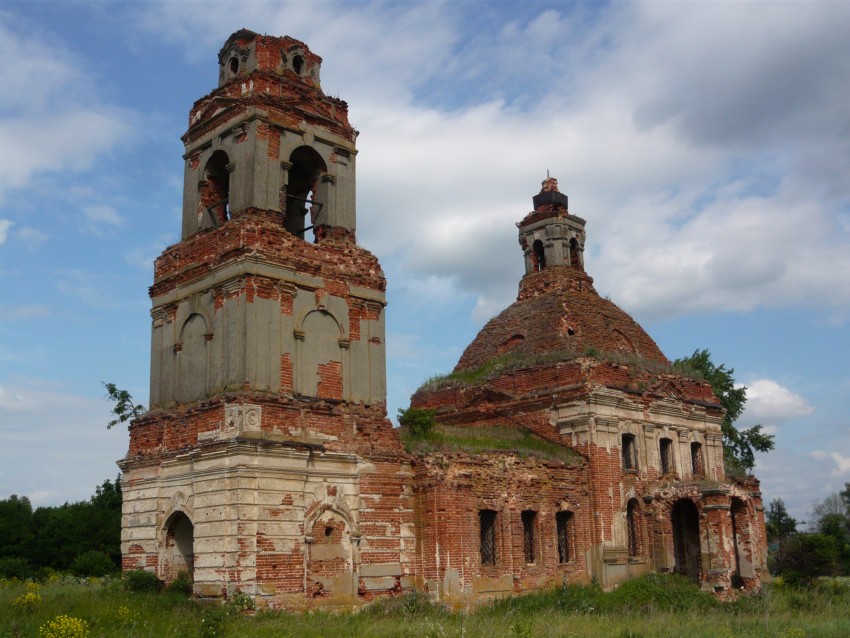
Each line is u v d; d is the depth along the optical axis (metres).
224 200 31.27
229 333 27.16
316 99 31.16
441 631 21.14
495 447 33.38
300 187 33.44
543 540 32.88
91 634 19.00
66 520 49.19
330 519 27.33
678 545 38.81
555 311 41.00
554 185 45.94
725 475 43.00
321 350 28.86
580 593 31.94
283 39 31.20
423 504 29.62
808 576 40.12
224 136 30.11
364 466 28.52
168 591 26.39
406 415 34.03
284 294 28.05
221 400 26.41
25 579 39.00
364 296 30.56
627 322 43.34
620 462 36.50
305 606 25.78
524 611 28.69
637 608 30.72
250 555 24.78
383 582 28.19
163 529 27.75
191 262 29.78
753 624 26.42
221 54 31.75
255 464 25.45
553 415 36.94
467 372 42.16
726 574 33.78
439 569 28.72
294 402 27.20
